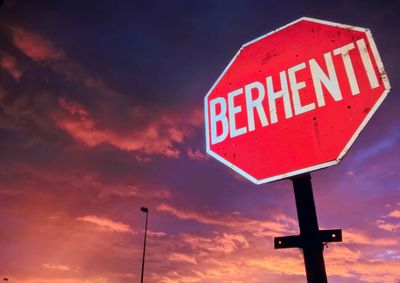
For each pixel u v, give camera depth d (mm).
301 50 2727
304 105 2469
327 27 2658
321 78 2480
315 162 2211
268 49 2992
